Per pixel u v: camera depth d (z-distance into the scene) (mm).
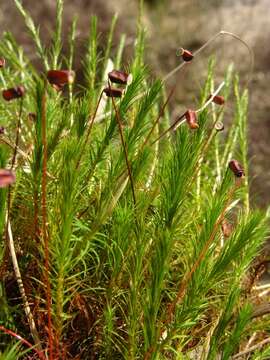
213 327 156
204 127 140
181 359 139
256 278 187
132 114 191
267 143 385
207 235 134
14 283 155
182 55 157
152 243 144
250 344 178
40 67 407
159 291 127
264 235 152
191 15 625
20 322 152
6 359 118
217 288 165
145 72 153
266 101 441
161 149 219
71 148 136
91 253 157
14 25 524
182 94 455
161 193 144
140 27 238
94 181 166
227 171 142
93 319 152
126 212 138
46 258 129
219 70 505
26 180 156
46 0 565
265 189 334
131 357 136
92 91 202
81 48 381
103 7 592
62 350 148
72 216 127
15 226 158
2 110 203
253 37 561
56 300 134
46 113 147
